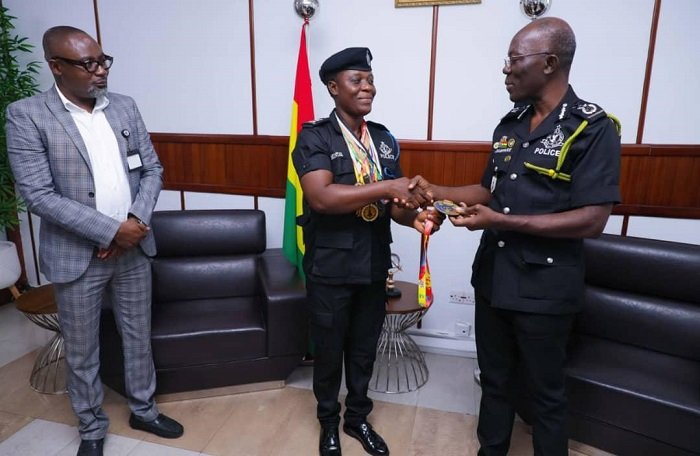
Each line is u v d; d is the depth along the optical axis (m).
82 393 1.81
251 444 1.95
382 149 1.74
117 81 2.93
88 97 1.65
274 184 2.83
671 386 1.70
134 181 1.81
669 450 1.63
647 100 2.21
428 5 2.36
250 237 2.61
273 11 2.59
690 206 2.25
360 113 1.62
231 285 2.53
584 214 1.35
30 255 3.43
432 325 2.72
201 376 2.19
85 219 1.59
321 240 1.66
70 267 1.66
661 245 1.97
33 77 3.12
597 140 1.33
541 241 1.45
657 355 1.93
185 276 2.47
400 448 1.94
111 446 1.92
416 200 1.53
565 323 1.50
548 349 1.50
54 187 1.63
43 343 2.80
